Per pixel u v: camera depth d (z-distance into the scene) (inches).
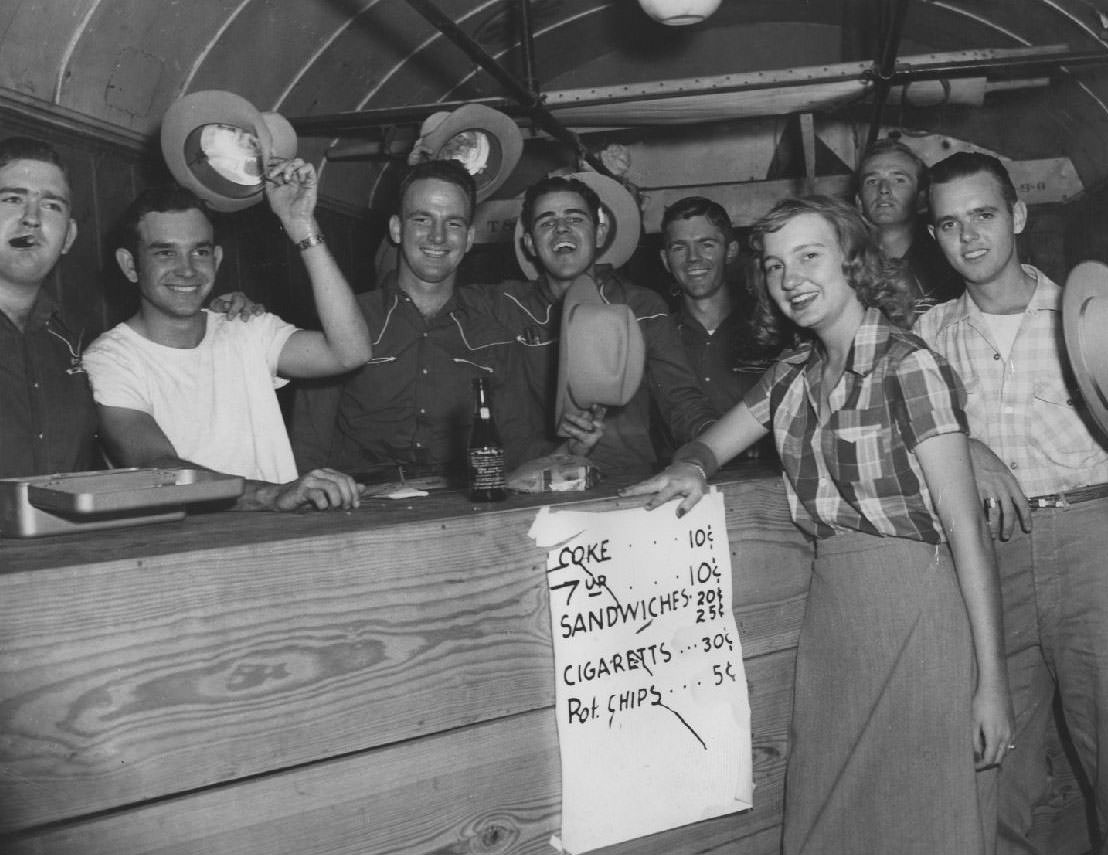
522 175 240.4
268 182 90.4
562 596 71.6
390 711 64.2
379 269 144.3
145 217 91.4
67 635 53.5
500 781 69.1
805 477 79.7
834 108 165.5
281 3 156.9
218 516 71.9
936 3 212.2
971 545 73.4
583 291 88.7
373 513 70.3
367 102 198.2
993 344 94.8
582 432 88.9
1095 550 90.8
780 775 83.7
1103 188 203.5
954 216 93.0
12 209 80.7
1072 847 103.3
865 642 76.7
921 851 74.6
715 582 79.3
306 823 61.2
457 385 114.2
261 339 98.5
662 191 203.2
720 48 245.6
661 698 76.0
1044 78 177.9
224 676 58.1
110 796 54.9
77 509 59.3
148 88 147.2
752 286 87.9
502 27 206.5
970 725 74.4
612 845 74.0
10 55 124.4
